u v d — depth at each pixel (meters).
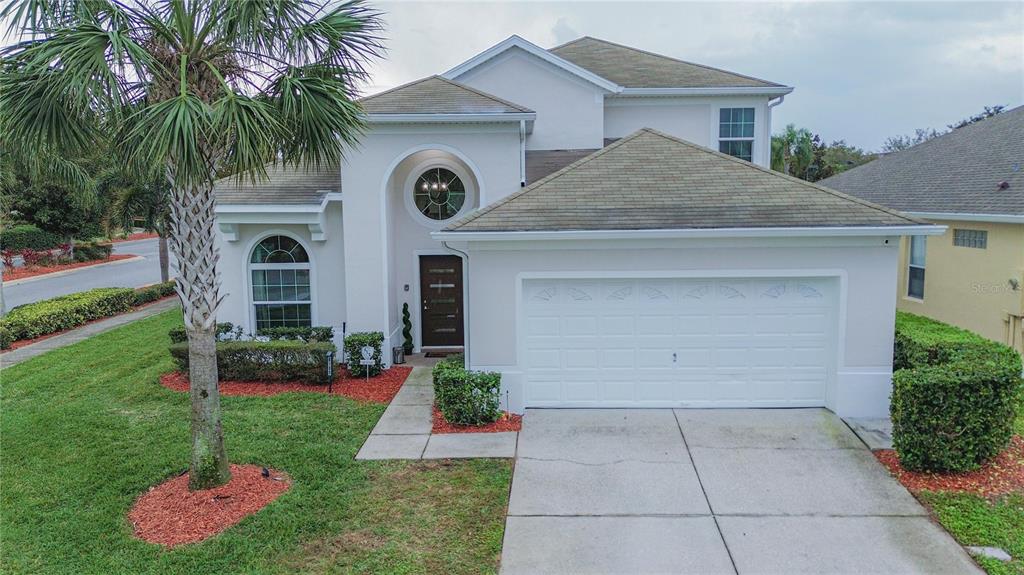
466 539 6.34
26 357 14.43
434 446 8.75
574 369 10.27
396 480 7.66
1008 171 14.53
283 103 6.73
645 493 7.34
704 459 8.28
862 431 9.19
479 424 9.55
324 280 13.69
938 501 7.02
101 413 10.23
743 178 10.61
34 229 36.25
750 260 9.78
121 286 29.22
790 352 10.09
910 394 7.62
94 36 5.64
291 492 7.28
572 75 16.19
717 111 17.22
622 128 17.42
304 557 5.98
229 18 6.30
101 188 23.62
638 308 10.12
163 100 6.58
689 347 10.16
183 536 6.34
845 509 6.91
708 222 9.52
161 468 7.98
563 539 6.35
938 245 15.56
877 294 9.66
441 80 14.20
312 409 10.38
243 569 5.79
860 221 9.39
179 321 18.80
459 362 10.77
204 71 6.79
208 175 6.71
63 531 6.48
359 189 13.05
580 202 10.14
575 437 9.09
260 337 13.45
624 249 9.85
